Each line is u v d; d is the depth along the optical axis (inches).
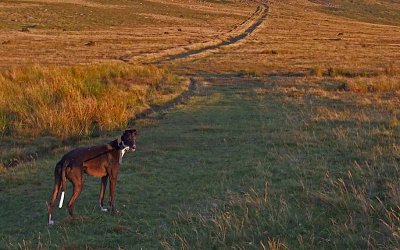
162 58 1900.8
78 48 2033.7
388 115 711.1
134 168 505.0
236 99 939.3
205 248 302.7
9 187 458.6
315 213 344.5
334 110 762.8
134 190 436.1
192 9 4626.0
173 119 767.7
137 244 321.4
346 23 4771.2
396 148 496.1
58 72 1018.7
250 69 1487.5
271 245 286.0
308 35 3331.7
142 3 4579.2
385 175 419.5
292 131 629.3
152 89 1049.5
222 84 1181.1
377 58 1942.7
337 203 354.3
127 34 2736.2
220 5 5442.9
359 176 421.4
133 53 1948.8
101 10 3784.5
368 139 562.9
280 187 414.3
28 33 2503.7
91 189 444.1
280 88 1036.5
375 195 370.9
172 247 307.4
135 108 836.0
